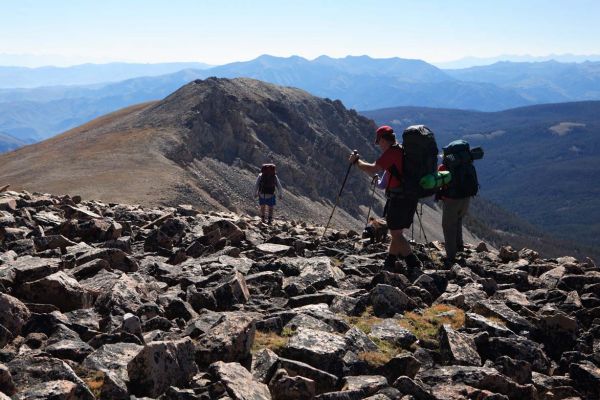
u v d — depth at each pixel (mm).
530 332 8172
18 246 10680
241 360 6199
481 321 7926
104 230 12945
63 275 7625
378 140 10555
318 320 7508
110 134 186625
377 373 6340
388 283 9875
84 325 6766
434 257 13281
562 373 7148
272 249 12812
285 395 5469
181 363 5629
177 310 7852
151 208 21531
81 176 123375
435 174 10391
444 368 6430
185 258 11969
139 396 5160
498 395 5691
